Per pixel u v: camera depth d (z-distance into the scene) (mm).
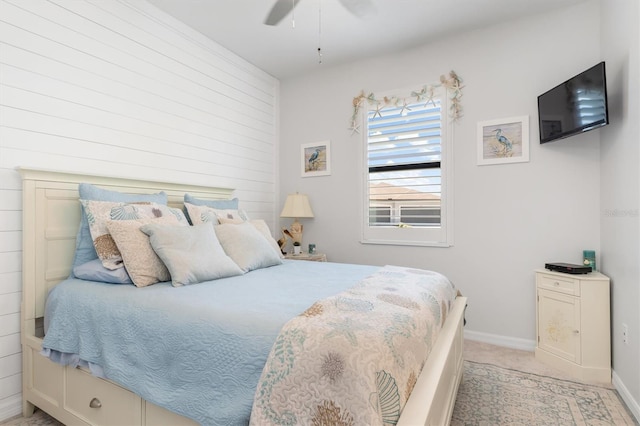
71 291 1784
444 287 1996
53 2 2133
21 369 1990
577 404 1989
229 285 1803
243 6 2689
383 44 3285
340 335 1051
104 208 2064
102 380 1543
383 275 2033
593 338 2299
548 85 2783
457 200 3141
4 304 1927
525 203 2865
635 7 1912
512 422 1814
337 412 935
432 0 2625
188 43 3025
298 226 3750
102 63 2395
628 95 2023
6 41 1932
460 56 3127
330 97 3805
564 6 2721
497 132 2969
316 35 3129
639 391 1847
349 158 3686
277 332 1145
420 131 3318
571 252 2703
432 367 1308
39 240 1991
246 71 3676
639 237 1854
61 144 2170
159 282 1884
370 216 3578
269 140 4023
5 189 1927
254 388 1083
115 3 2471
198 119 3127
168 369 1292
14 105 1962
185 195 2809
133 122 2594
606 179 2447
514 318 2906
